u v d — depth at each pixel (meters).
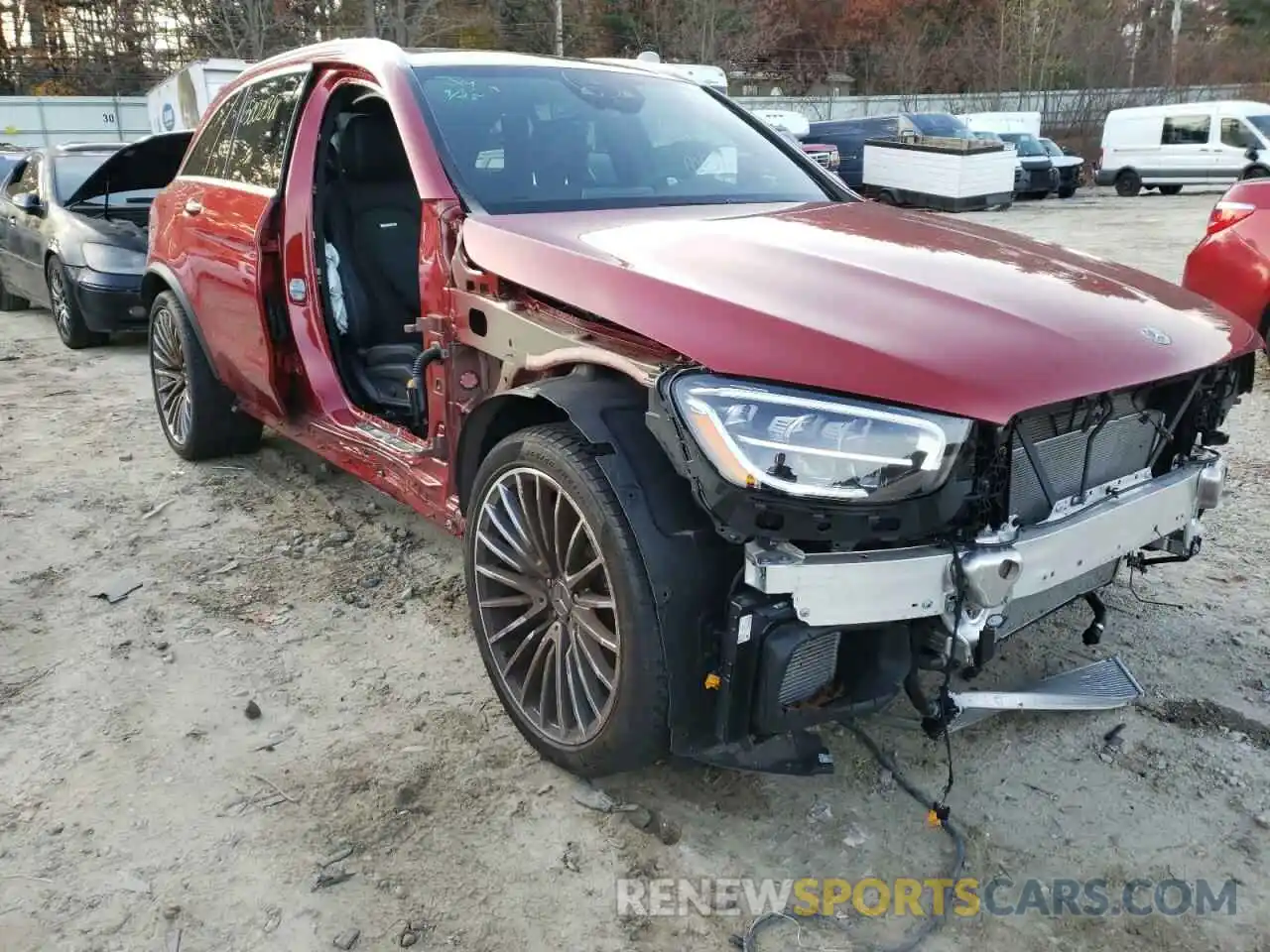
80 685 3.14
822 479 2.07
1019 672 3.13
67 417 5.98
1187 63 41.72
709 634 2.27
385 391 3.95
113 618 3.55
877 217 3.26
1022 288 2.54
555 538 2.56
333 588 3.78
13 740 2.87
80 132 32.53
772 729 2.24
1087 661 3.20
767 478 2.06
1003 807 2.59
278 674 3.21
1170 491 2.60
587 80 3.80
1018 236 3.23
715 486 2.10
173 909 2.28
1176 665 3.19
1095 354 2.27
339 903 2.30
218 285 4.25
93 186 8.14
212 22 31.73
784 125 25.73
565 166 3.39
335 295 4.03
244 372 4.25
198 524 4.37
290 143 3.88
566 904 2.30
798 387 2.12
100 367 7.35
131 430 5.71
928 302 2.38
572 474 2.40
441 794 2.65
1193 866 2.40
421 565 3.95
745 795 2.64
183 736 2.89
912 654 2.32
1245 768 2.72
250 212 4.02
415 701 3.06
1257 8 50.97
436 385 3.16
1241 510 4.39
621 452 2.34
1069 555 2.33
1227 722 2.92
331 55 3.84
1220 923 2.24
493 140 3.36
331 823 2.54
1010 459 2.19
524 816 2.57
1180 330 2.51
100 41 40.06
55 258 7.77
